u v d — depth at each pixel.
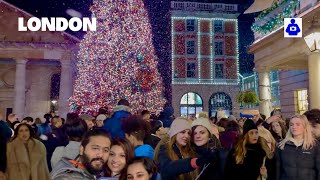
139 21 34.00
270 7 17.06
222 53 42.19
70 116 8.28
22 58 33.91
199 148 4.18
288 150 5.09
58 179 2.83
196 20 41.81
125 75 32.28
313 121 5.64
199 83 41.22
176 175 3.51
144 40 34.28
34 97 36.66
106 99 31.28
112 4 33.31
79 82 31.80
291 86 19.83
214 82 41.56
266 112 17.36
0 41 33.41
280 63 16.69
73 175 2.88
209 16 42.06
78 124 5.09
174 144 4.07
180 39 41.34
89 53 32.19
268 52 16.45
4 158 2.52
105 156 3.11
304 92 18.66
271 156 5.18
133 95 32.41
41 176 5.71
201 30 41.78
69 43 34.69
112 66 32.06
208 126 4.23
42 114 35.75
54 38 34.66
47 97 36.91
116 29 33.03
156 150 4.04
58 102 37.06
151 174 3.06
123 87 32.03
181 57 41.19
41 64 37.00
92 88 31.53
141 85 33.88
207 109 40.97
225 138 6.11
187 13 41.41
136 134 4.65
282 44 14.69
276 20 15.72
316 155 4.96
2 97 36.00
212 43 41.91
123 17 33.69
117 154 3.50
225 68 42.00
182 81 40.94
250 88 47.69
